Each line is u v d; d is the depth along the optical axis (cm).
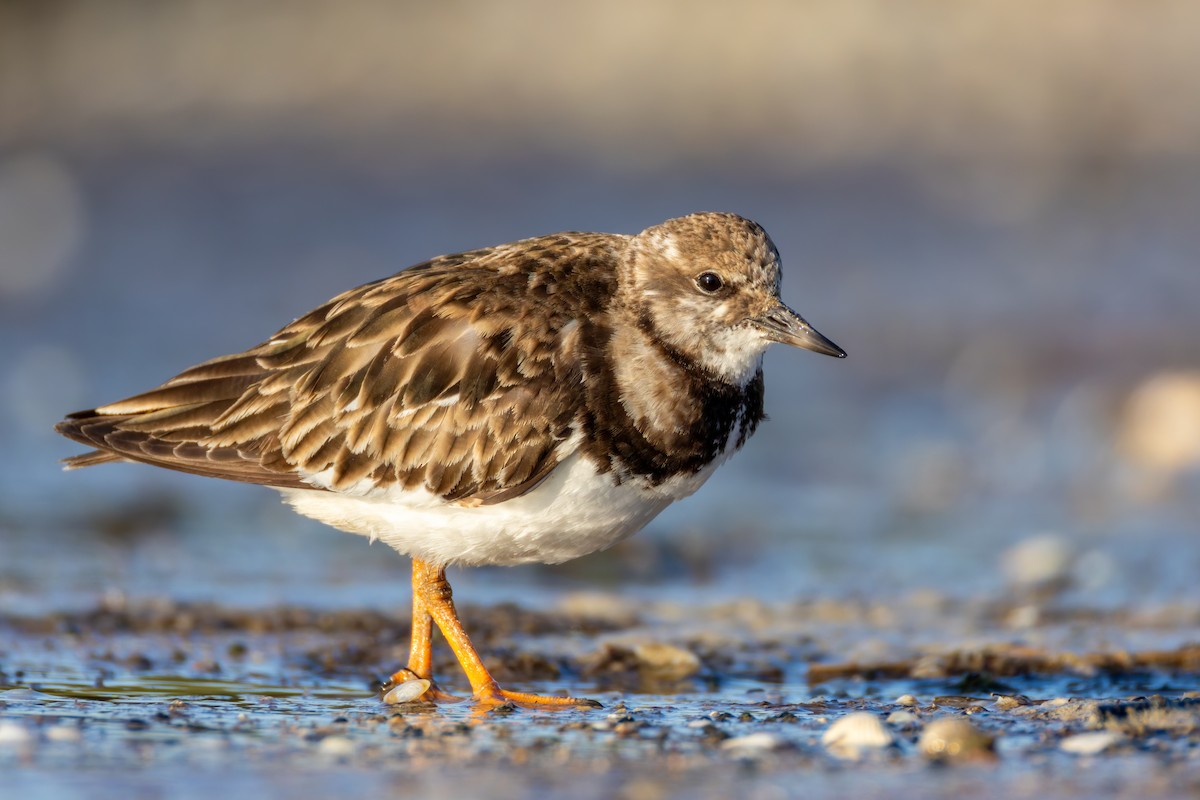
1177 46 3234
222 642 1034
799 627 1112
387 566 1293
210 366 935
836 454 1753
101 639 1030
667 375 905
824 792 690
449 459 895
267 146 3073
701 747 772
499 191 2798
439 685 954
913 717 830
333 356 912
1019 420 1861
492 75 3412
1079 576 1273
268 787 696
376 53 3556
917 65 3247
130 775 712
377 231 2623
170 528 1412
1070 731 793
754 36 3416
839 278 2338
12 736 775
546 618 1119
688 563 1331
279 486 920
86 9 3722
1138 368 1978
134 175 2911
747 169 2838
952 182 2730
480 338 897
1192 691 923
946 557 1355
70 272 2392
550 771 725
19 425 1789
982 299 2238
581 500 898
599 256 934
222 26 3684
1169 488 1586
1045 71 3178
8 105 3391
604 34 3519
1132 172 2736
